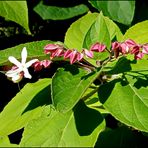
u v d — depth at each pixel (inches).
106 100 7.9
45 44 8.7
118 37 9.3
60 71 7.8
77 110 7.9
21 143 7.5
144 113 7.7
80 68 8.0
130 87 8.1
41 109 8.3
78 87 7.6
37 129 7.7
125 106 7.8
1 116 8.4
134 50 7.7
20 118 8.2
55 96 7.4
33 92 8.6
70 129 7.7
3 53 8.5
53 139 7.5
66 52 7.6
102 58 8.4
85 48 8.5
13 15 8.4
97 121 7.8
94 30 8.6
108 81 8.5
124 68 8.5
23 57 8.0
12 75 7.9
